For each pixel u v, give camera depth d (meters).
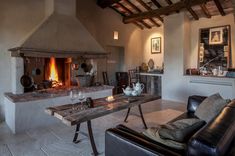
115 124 3.83
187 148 1.25
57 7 4.43
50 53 3.97
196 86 5.55
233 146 1.49
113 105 2.87
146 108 5.11
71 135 3.30
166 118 4.21
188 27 5.94
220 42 5.51
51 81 4.64
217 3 4.78
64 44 4.21
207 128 1.32
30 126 3.61
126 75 7.22
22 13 4.45
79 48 4.43
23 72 3.89
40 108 3.73
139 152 1.43
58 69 5.22
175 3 5.36
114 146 1.66
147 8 6.17
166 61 6.20
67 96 4.11
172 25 5.95
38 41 3.85
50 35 4.08
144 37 7.79
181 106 5.32
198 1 4.81
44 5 4.79
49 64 4.98
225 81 5.00
